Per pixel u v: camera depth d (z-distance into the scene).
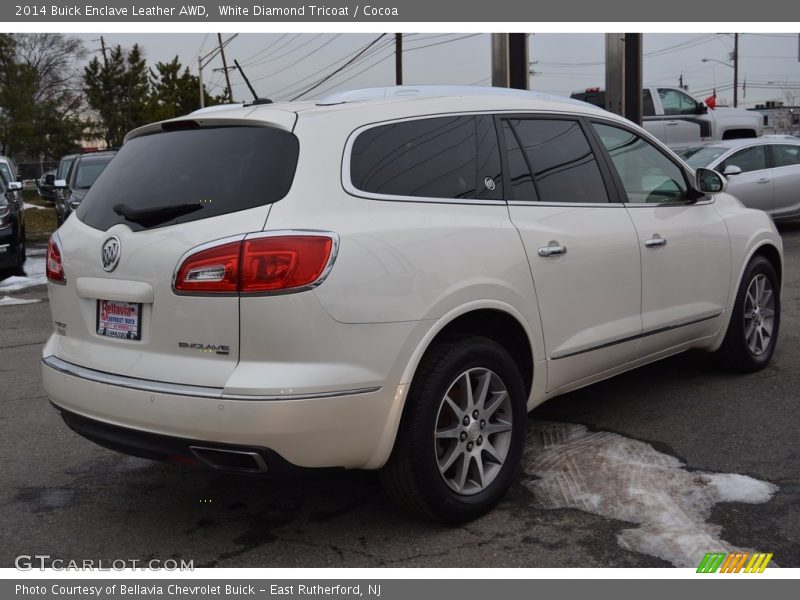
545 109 4.44
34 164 60.72
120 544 3.66
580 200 4.41
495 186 3.98
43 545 3.67
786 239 13.80
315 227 3.22
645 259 4.69
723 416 5.00
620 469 4.23
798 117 69.44
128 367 3.42
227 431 3.12
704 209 5.33
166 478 4.42
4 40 46.97
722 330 5.50
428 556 3.46
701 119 17.91
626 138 4.90
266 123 3.47
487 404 3.80
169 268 3.28
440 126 3.87
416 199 3.62
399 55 31.33
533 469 4.27
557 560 3.37
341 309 3.21
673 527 3.58
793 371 5.89
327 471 3.36
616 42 12.77
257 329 3.13
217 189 3.37
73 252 3.74
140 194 3.59
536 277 3.99
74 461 4.70
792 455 4.38
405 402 3.44
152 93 45.94
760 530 3.55
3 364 7.08
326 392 3.17
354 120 3.58
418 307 3.43
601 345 4.38
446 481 3.59
